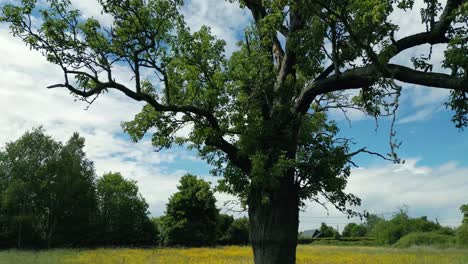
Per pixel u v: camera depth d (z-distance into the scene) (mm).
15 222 55406
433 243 71188
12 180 57812
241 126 12508
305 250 50094
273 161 11875
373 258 34406
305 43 11195
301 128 12969
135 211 73562
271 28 13008
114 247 58188
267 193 11938
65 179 59781
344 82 11117
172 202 69312
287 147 12133
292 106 12492
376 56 9617
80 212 61625
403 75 9773
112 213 71188
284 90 12641
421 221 87312
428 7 9797
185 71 13164
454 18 8891
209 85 12797
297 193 12492
